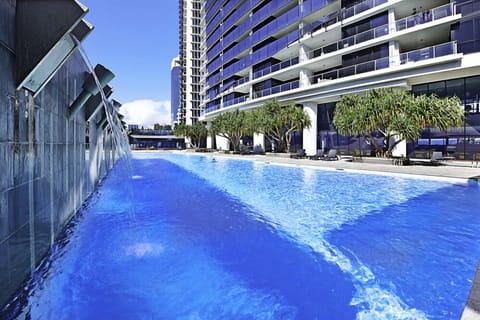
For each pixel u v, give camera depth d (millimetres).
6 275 2414
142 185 9945
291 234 4785
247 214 6051
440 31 14750
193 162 20234
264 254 3988
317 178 10625
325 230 4949
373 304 2771
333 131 21188
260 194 8227
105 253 3979
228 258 3857
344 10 18375
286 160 17312
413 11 16328
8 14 2447
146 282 3275
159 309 2732
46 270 3438
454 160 14367
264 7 26328
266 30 25844
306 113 20656
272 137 25141
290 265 3646
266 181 10586
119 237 4613
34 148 3141
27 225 2914
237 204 6977
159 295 2959
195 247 4242
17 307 2623
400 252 3947
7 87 2436
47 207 3617
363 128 13609
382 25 16391
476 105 14086
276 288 3113
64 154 4574
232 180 11023
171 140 52938
